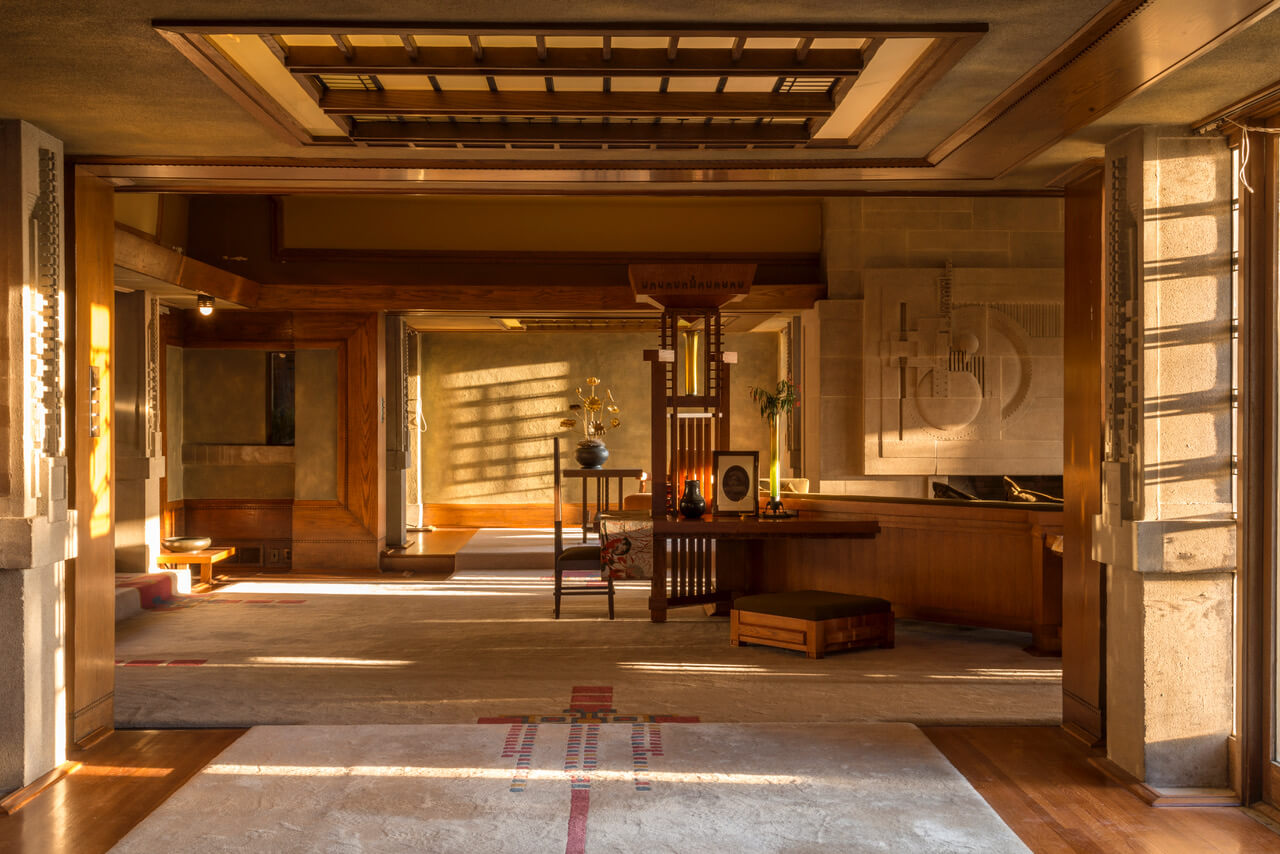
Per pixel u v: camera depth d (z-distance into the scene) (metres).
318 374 10.86
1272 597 3.99
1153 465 4.11
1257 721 4.03
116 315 9.23
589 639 7.27
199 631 7.60
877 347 10.46
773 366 14.24
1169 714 4.16
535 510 14.49
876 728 5.00
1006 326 10.52
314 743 4.75
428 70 3.44
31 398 4.19
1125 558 4.18
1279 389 3.98
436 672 6.23
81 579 4.66
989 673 6.22
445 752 4.62
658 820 3.80
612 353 14.52
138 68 3.43
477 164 4.67
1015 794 4.14
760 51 3.46
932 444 10.46
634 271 8.02
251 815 3.84
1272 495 4.00
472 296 10.50
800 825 3.76
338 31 3.09
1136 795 4.12
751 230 10.77
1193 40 3.16
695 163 4.69
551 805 3.96
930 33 3.09
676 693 5.70
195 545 9.76
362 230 10.55
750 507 7.96
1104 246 4.42
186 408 11.23
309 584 10.03
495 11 2.98
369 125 4.25
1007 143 4.35
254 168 4.73
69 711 4.58
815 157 4.61
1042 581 6.74
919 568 7.71
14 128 4.09
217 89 3.66
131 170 4.76
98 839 3.65
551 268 10.59
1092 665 4.75
